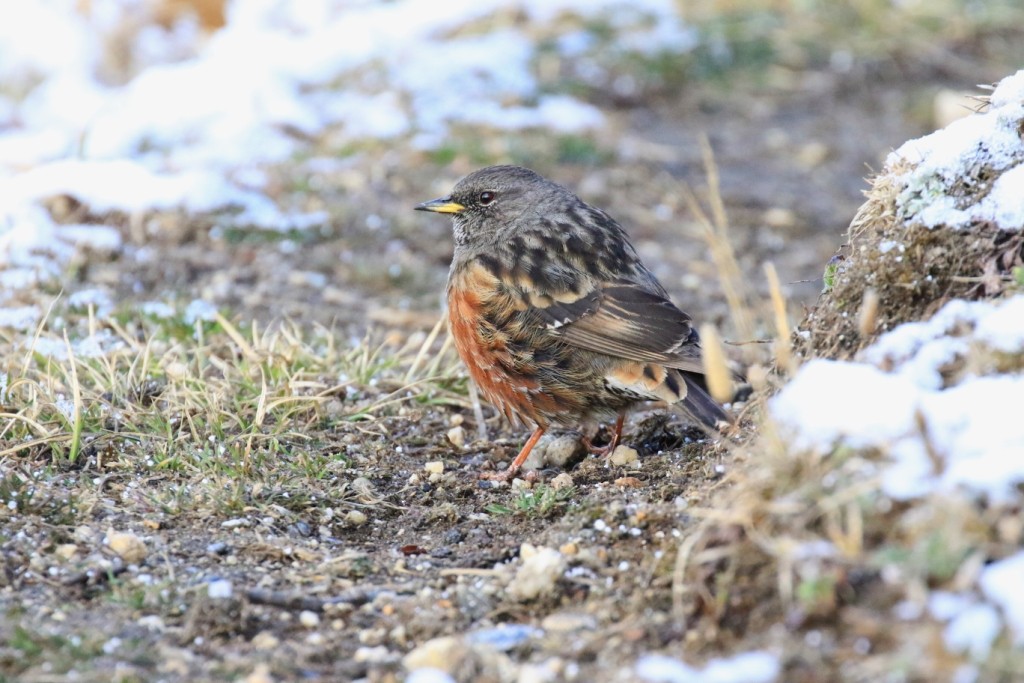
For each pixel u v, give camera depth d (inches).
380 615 319.6
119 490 377.7
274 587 329.4
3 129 832.3
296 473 395.9
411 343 510.9
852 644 260.8
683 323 402.6
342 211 654.5
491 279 419.2
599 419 422.9
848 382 300.5
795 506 281.7
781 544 274.1
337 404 444.8
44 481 378.3
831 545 271.4
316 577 336.8
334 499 382.9
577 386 412.2
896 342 326.3
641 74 837.2
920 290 347.3
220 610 309.1
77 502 364.8
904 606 259.6
